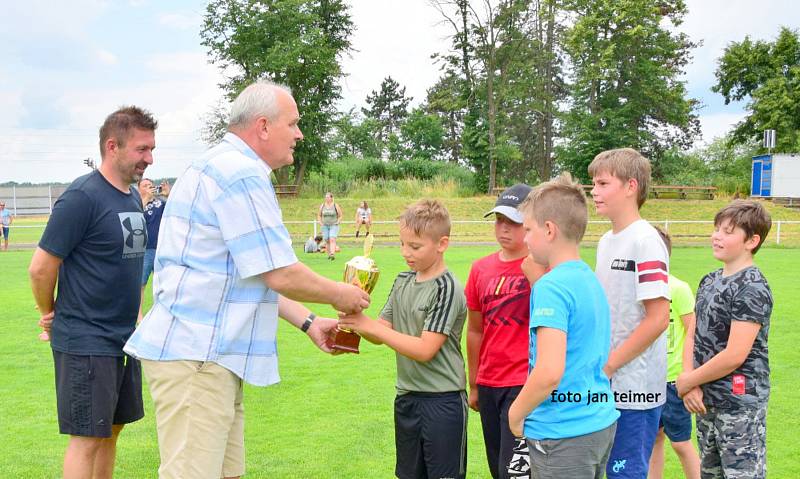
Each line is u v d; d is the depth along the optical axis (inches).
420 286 128.6
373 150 3248.0
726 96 1825.8
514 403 99.7
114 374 140.1
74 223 135.2
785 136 1611.7
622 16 1541.6
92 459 140.2
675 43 1648.6
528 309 124.3
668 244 149.9
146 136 143.4
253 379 111.0
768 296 121.5
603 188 126.0
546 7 1664.6
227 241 105.7
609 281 125.3
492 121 1608.0
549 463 100.0
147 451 181.8
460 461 128.1
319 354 299.9
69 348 136.9
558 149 1716.3
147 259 334.3
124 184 146.3
